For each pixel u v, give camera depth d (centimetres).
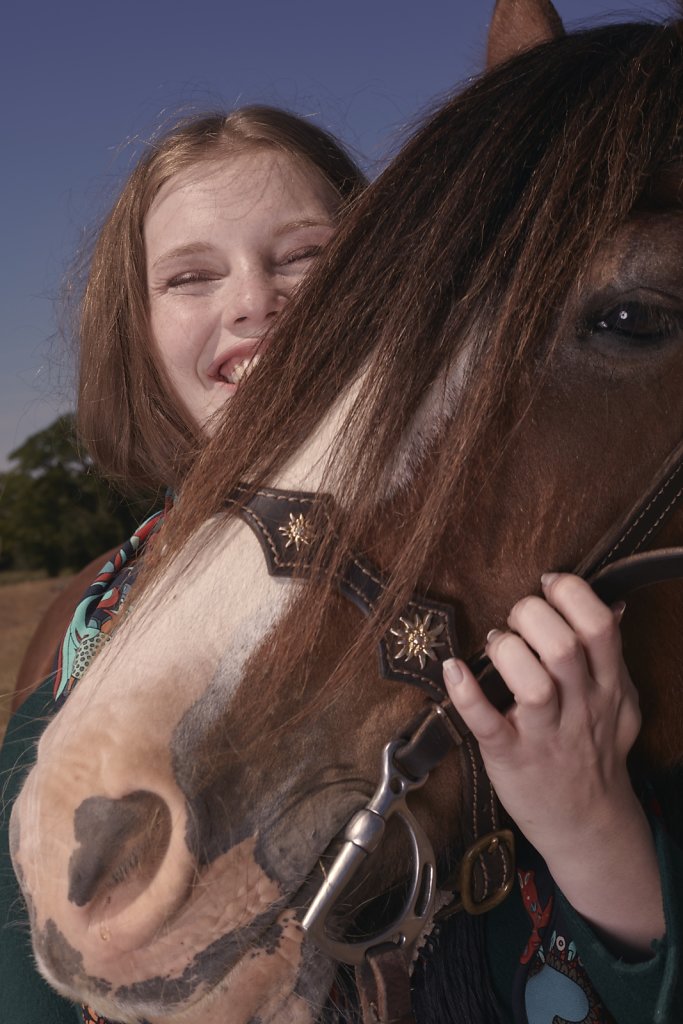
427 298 74
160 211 114
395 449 74
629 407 76
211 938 70
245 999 72
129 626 77
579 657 69
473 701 70
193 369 114
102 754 69
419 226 78
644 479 77
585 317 75
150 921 67
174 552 78
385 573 73
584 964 78
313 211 114
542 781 71
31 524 1331
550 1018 83
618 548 76
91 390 128
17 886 96
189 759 69
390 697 76
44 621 215
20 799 74
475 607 76
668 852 76
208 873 69
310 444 76
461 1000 83
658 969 73
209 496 79
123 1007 69
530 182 76
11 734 106
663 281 75
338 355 77
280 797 72
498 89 84
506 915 89
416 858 75
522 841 90
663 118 79
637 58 82
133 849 68
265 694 72
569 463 75
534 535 75
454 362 74
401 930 75
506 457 75
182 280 114
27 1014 93
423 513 71
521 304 72
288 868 72
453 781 80
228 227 110
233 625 73
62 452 1270
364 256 79
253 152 114
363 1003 75
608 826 73
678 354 76
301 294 82
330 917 75
